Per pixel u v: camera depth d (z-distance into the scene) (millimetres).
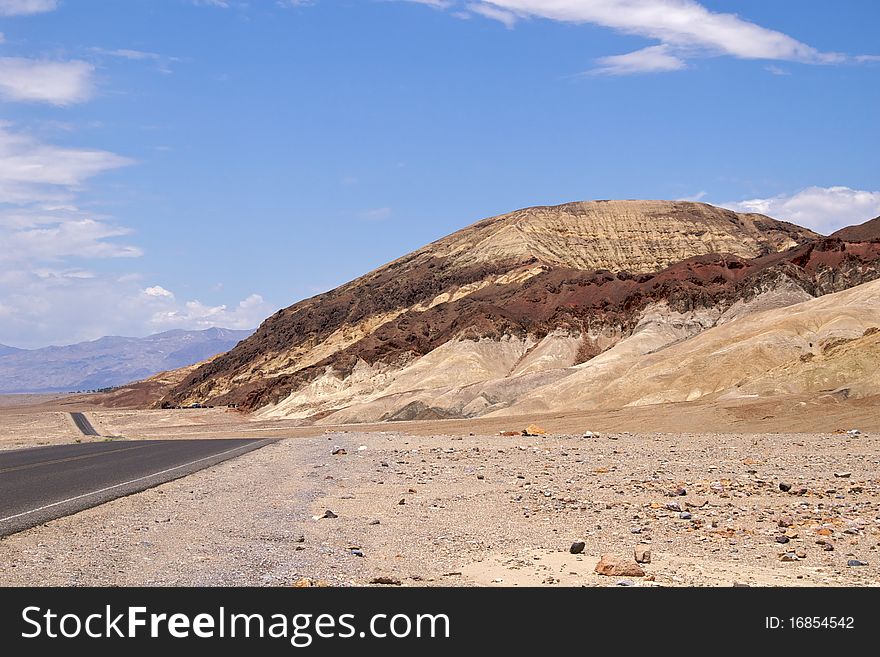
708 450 27828
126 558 12320
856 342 61594
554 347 130750
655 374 90625
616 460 25875
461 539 13898
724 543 13406
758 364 84812
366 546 13344
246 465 28688
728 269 139375
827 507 16422
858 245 128750
